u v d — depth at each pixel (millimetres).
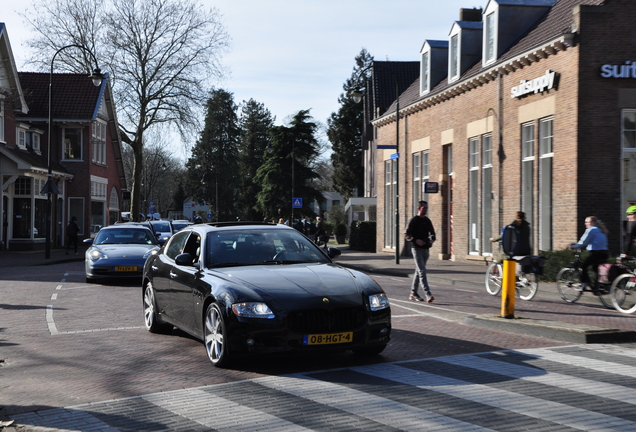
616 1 16625
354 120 76125
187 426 5125
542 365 7188
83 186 40594
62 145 40406
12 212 33969
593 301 13445
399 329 9703
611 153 16656
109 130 45625
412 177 28703
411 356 7703
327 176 97562
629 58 16672
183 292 8234
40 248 35188
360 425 5070
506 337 9031
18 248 33750
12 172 31766
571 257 15414
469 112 23141
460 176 23953
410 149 28734
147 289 9891
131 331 9812
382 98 40812
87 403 5852
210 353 7336
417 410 5453
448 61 26406
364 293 7141
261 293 6895
